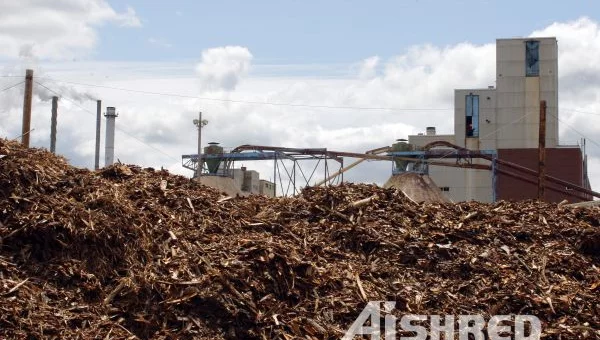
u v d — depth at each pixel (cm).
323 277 972
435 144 5056
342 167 4956
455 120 6462
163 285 879
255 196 1296
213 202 1150
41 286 851
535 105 6306
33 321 788
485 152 4988
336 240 1119
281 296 927
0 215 925
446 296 1003
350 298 949
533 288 1031
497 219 1234
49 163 1068
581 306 1002
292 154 4944
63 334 784
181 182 1213
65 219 924
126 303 857
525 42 6356
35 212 929
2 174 974
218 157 4978
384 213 1205
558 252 1147
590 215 1279
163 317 848
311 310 915
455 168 6319
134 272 901
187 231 1018
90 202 977
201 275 908
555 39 6316
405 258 1088
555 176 6078
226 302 874
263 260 950
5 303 798
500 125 6353
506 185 6159
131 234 952
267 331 863
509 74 6372
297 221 1176
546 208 1319
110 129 5197
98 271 895
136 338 804
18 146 1084
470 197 6266
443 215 1240
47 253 898
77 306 837
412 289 1008
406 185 4841
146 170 1226
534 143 6269
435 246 1113
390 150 5116
